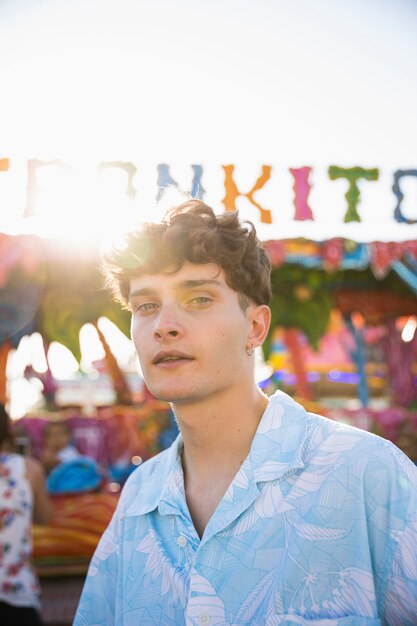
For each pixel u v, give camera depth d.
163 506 1.54
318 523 1.37
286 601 1.34
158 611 1.48
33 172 5.01
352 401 10.69
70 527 6.44
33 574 3.27
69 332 7.39
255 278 1.52
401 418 7.75
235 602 1.36
